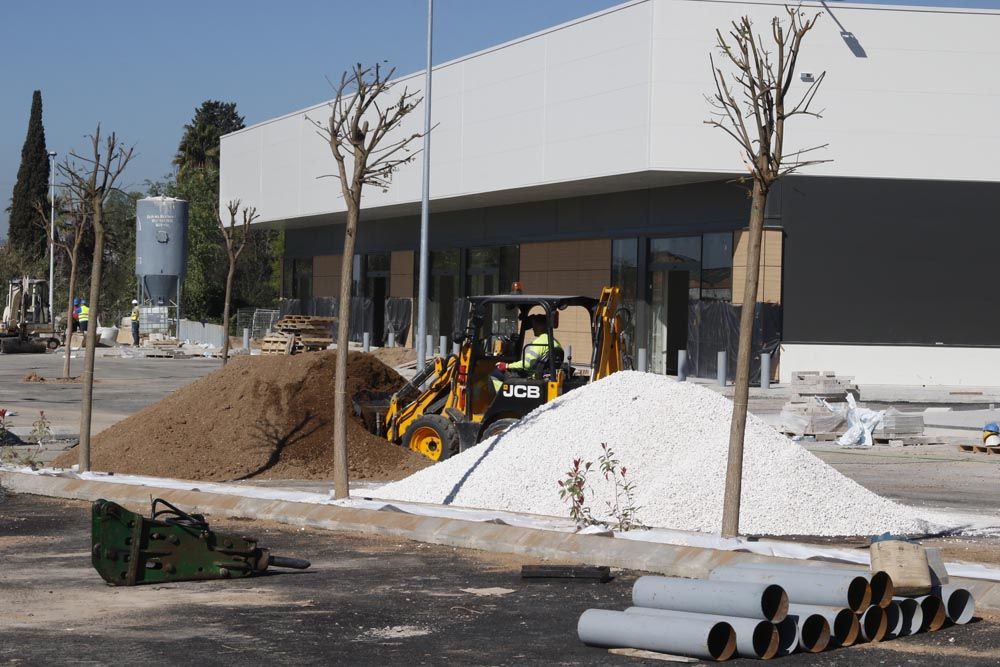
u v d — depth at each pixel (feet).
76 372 131.34
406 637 25.66
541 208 147.33
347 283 41.78
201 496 43.01
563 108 127.44
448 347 164.25
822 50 115.03
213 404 55.47
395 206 160.76
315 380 56.44
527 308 55.98
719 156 115.55
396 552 35.58
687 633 23.98
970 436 75.00
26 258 269.03
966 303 116.67
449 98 146.00
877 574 26.30
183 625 26.53
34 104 303.27
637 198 131.23
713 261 121.08
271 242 276.82
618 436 43.96
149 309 203.72
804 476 41.27
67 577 31.76
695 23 115.14
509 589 30.58
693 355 122.72
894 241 115.85
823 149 115.03
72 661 23.39
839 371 115.34
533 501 41.96
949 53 115.96
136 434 54.03
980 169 116.57
